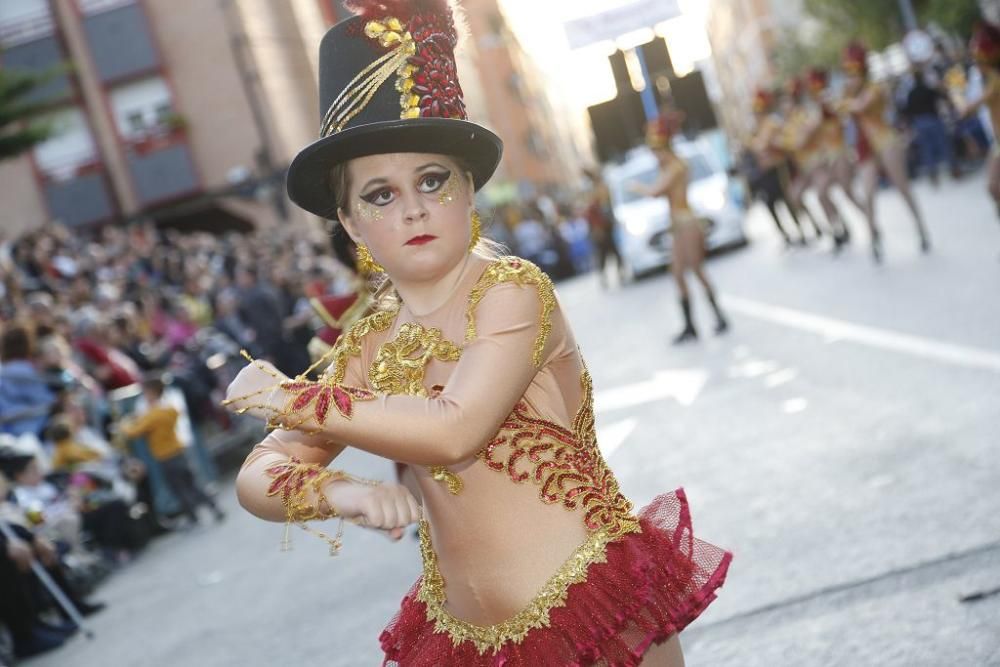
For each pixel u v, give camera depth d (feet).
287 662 19.81
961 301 34.81
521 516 8.27
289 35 122.42
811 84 57.62
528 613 8.19
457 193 8.16
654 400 33.30
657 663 8.52
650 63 101.50
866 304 39.63
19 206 109.09
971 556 16.19
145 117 109.81
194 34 108.78
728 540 19.47
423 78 8.02
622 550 8.39
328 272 57.52
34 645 27.02
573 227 112.88
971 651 13.50
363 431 7.61
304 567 27.43
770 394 29.94
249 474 8.29
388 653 9.13
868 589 16.01
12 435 37.93
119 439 40.70
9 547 27.37
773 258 66.39
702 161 79.77
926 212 64.23
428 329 8.34
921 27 126.21
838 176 56.54
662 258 75.25
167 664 21.99
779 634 15.34
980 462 19.95
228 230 112.27
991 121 38.32
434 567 8.79
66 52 108.06
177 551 35.65
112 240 75.66
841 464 22.04
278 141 109.70
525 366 8.00
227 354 52.01
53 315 47.39
